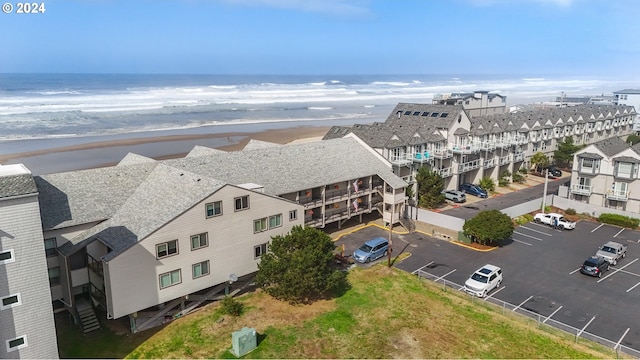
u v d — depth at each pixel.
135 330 29.58
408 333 29.97
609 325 31.59
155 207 32.03
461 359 27.36
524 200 62.16
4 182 22.48
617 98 122.62
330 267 37.16
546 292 36.44
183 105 149.00
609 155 56.03
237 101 169.88
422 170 57.03
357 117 137.25
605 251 43.28
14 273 22.91
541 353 28.05
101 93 169.25
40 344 24.23
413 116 69.69
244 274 34.44
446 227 48.94
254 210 34.25
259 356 27.34
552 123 83.31
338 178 46.75
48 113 116.62
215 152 48.47
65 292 30.61
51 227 29.88
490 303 34.34
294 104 170.75
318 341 28.95
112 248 28.22
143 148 81.56
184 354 27.36
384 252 43.06
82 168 66.56
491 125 69.75
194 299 32.34
